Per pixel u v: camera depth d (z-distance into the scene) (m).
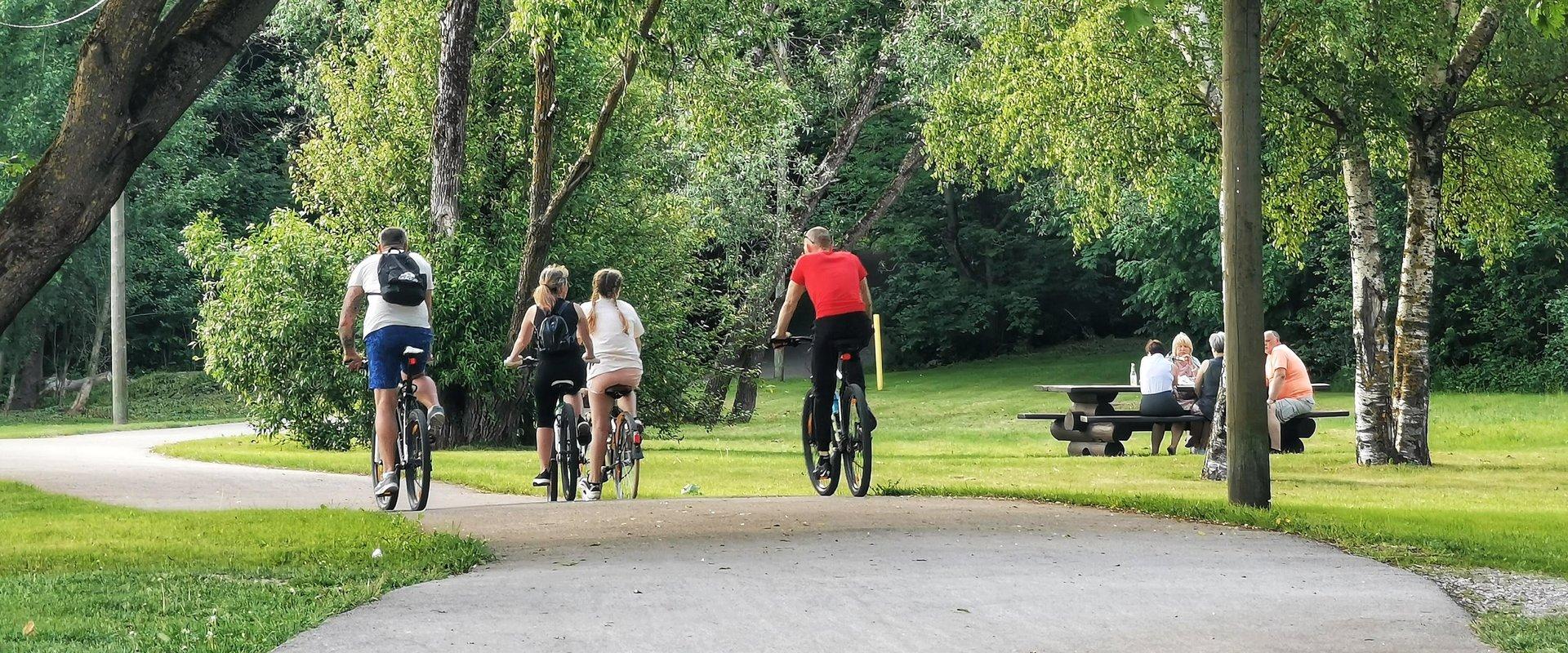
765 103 27.25
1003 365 58.94
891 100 43.88
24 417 48.91
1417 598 7.01
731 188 37.81
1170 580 7.46
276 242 28.00
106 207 8.80
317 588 6.93
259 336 27.77
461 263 28.36
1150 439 27.89
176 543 8.66
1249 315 11.42
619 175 30.64
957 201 63.38
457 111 28.36
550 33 20.91
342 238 28.88
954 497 12.04
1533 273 42.44
